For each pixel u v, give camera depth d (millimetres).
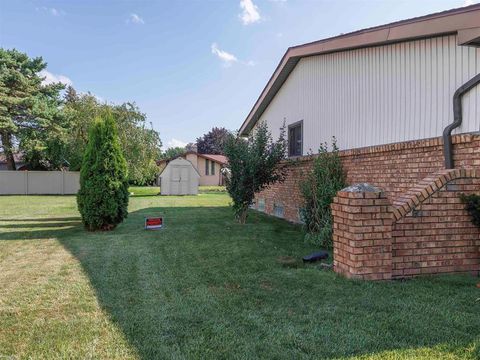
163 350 2408
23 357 2332
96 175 7719
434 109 4934
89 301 3387
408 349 2348
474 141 4199
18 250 5754
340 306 3137
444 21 4391
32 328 2781
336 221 4238
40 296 3537
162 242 6406
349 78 7047
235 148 9125
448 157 4504
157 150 23234
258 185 9039
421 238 3998
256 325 2785
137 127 21766
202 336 2609
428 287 3596
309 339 2529
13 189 22938
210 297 3461
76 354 2365
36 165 24844
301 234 7348
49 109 21125
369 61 6402
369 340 2486
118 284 3914
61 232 7648
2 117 19547
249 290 3660
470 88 4367
